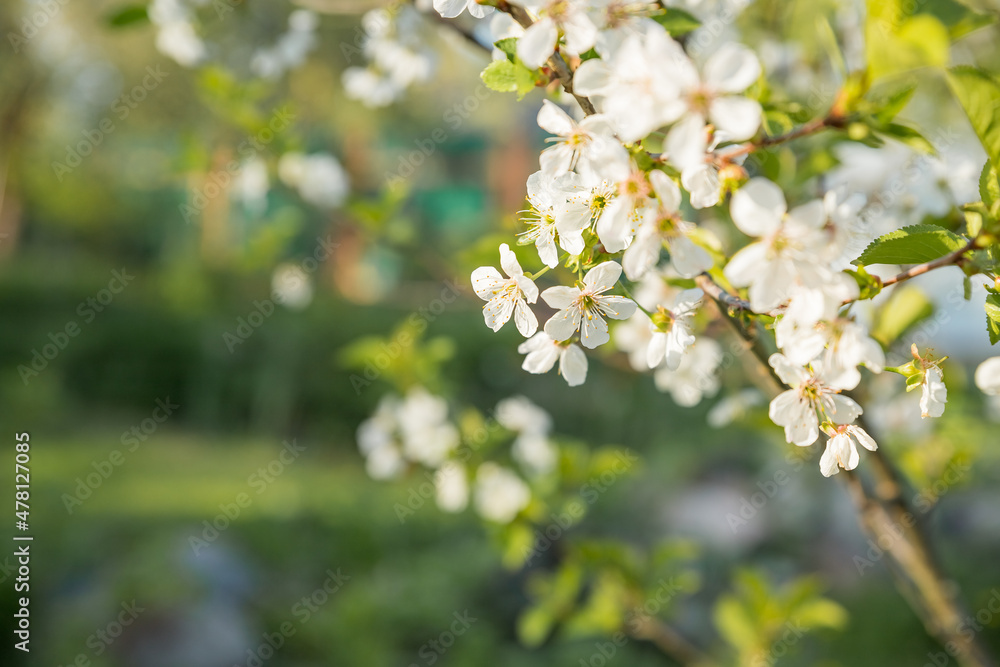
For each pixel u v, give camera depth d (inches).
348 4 76.5
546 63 38.2
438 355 105.7
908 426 81.9
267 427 350.9
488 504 98.0
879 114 35.1
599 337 38.3
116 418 348.2
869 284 33.6
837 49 36.2
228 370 362.0
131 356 363.9
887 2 32.9
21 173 487.5
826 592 190.9
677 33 35.0
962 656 67.3
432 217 484.4
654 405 300.0
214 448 323.0
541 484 96.6
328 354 358.3
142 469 277.7
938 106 100.9
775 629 90.4
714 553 201.8
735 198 29.9
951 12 32.6
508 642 185.3
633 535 209.9
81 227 511.5
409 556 215.5
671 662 165.3
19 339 358.3
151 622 162.4
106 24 95.2
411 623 186.7
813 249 29.8
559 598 97.3
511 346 348.8
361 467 314.0
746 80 28.8
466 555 209.8
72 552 187.0
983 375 35.0
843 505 203.0
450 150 491.8
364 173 378.9
